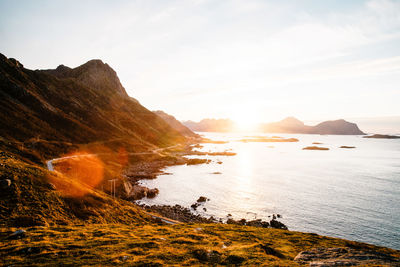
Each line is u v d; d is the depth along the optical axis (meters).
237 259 23.48
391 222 76.50
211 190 118.75
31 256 22.64
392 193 107.31
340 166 182.50
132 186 122.56
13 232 31.34
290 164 194.62
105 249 25.31
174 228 40.38
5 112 156.50
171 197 109.12
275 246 34.19
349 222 76.81
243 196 107.50
